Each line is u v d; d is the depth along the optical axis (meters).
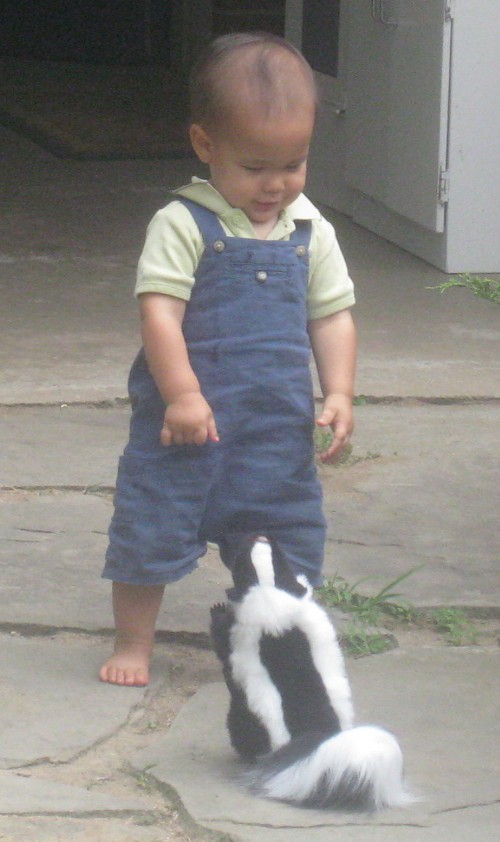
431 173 8.79
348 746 3.12
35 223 10.18
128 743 3.58
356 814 3.18
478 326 7.87
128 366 6.98
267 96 3.39
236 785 3.31
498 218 8.89
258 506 3.71
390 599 4.48
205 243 3.56
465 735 3.63
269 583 3.27
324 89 10.72
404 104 9.11
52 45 18.62
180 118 14.70
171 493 3.67
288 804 3.22
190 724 3.66
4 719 3.65
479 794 3.32
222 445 3.65
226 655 3.30
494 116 8.67
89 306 8.10
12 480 5.44
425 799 3.28
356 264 9.16
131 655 3.91
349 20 10.08
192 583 4.56
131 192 11.44
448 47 8.50
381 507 5.32
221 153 3.50
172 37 17.92
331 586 4.48
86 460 5.71
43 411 6.31
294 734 3.22
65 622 4.23
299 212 3.69
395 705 3.79
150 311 3.55
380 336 7.60
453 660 4.11
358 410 6.50
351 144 10.15
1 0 18.61
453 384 6.81
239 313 3.59
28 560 4.69
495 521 5.21
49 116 14.64
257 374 3.62
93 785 3.37
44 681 3.88
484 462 5.85
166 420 3.52
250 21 17.17
